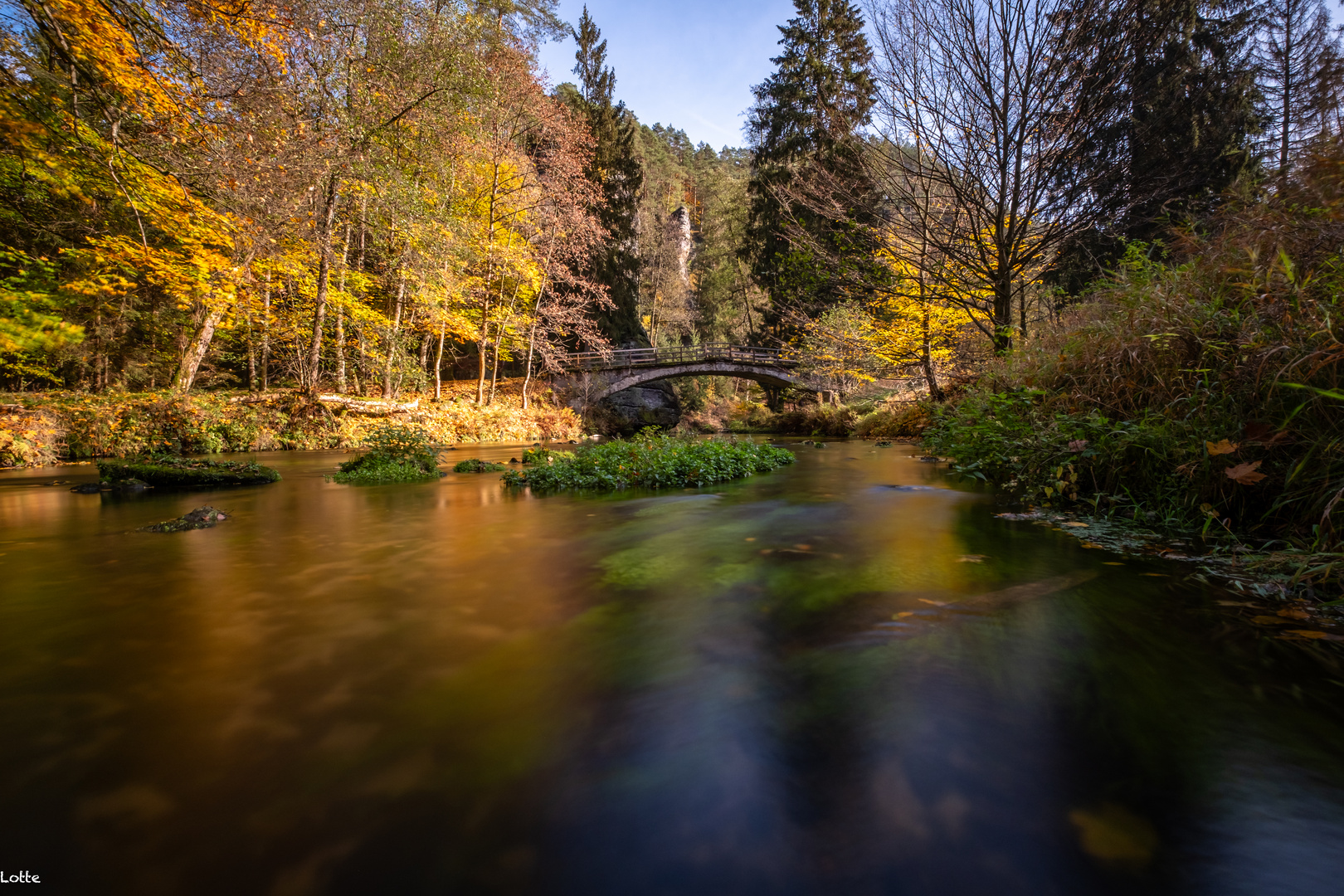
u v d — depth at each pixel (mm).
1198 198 8398
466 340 24266
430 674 1938
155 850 1143
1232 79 11492
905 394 17328
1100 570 2980
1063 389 5621
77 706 1727
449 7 15297
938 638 2156
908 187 10258
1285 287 3316
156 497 6715
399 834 1184
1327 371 2967
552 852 1128
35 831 1196
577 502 5973
